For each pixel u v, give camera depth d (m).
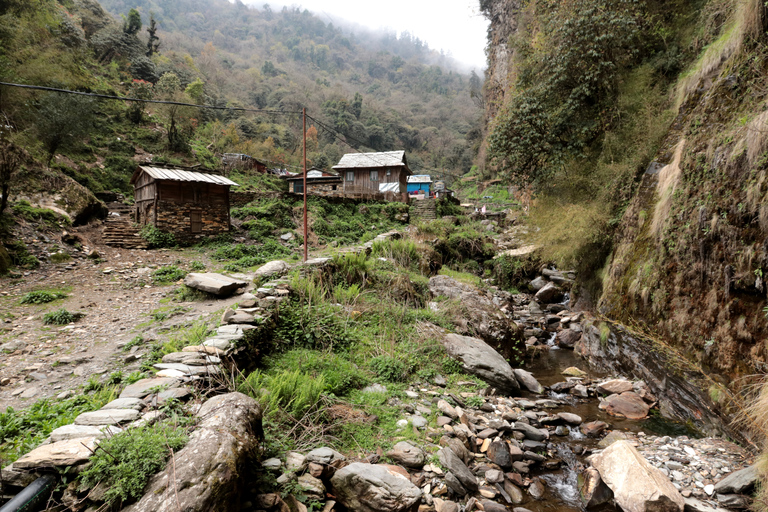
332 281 8.62
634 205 8.10
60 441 2.56
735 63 6.42
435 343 7.20
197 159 32.84
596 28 9.20
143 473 2.21
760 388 4.18
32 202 12.27
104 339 5.65
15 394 4.05
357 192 25.64
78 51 31.88
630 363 7.12
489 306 9.53
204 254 12.79
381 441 4.18
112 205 17.89
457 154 69.12
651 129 8.62
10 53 17.72
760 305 4.57
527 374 7.27
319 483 3.18
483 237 18.41
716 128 6.05
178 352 4.39
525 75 11.58
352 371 5.52
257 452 2.88
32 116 17.47
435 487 3.68
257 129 57.38
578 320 10.34
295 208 17.52
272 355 5.36
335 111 72.50
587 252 9.91
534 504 3.93
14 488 2.36
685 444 4.85
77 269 10.06
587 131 9.77
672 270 6.21
